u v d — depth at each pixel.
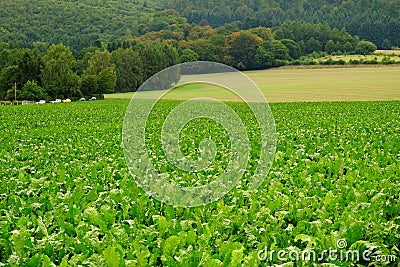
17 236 6.87
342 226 7.43
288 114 36.47
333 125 25.50
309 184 10.48
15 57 104.75
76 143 19.95
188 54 85.44
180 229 7.68
